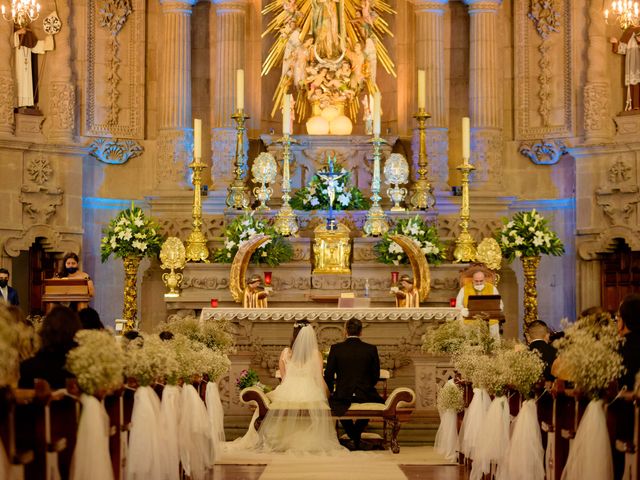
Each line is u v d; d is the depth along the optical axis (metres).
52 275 23.06
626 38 23.05
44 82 23.08
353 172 23.48
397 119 24.66
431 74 23.84
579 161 23.34
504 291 23.09
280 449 15.15
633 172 22.67
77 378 8.73
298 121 24.20
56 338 9.10
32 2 20.53
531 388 11.12
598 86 23.14
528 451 10.96
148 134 24.14
